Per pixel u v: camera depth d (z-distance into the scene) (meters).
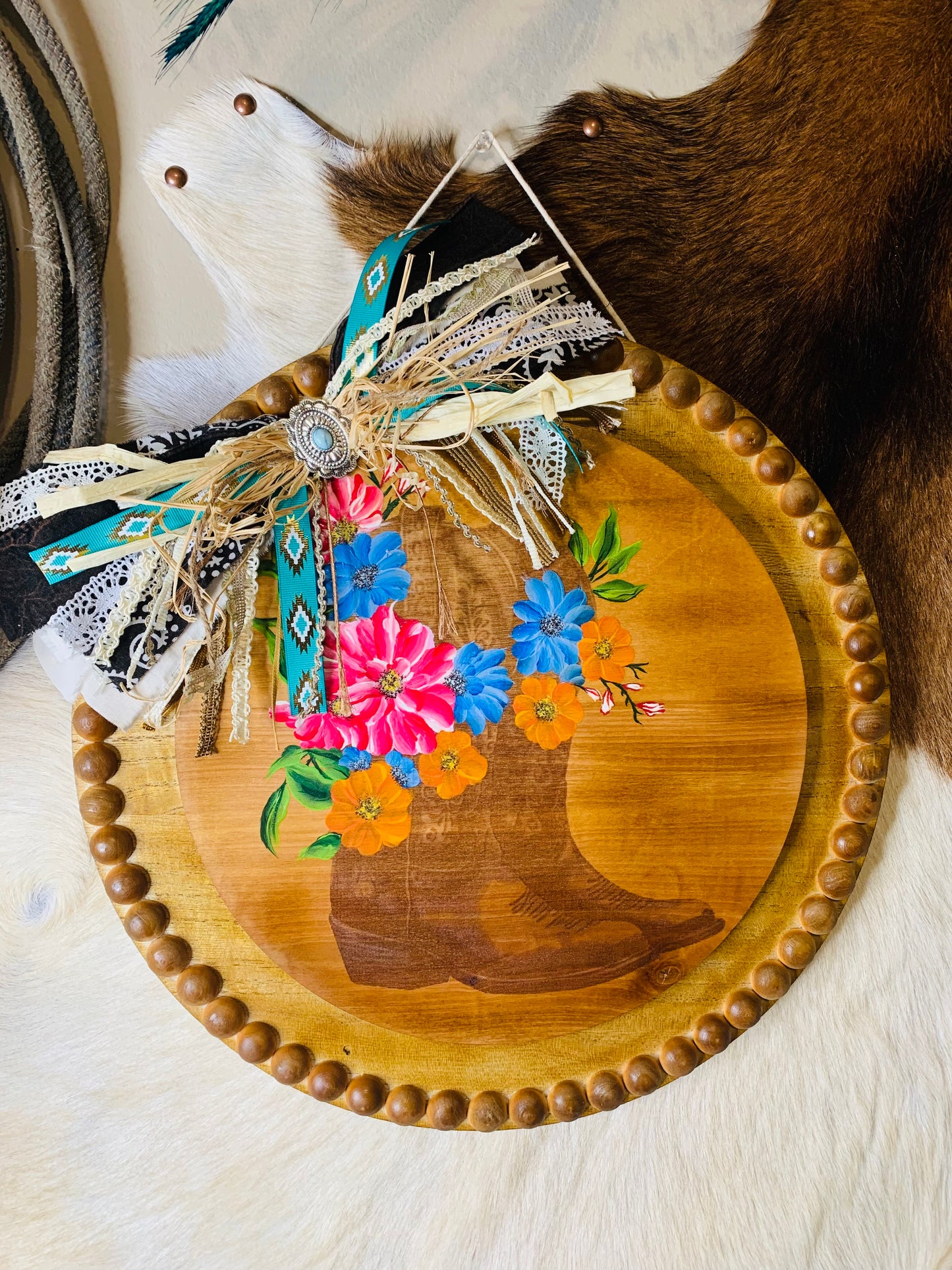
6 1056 0.54
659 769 0.50
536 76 0.53
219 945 0.50
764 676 0.50
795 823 0.52
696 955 0.51
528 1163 0.57
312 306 0.54
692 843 0.51
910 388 0.55
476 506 0.45
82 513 0.43
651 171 0.53
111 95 0.52
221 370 0.54
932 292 0.54
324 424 0.43
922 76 0.52
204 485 0.43
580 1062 0.52
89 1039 0.55
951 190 0.53
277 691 0.48
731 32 0.53
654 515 0.49
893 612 0.57
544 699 0.49
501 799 0.50
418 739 0.49
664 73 0.53
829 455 0.56
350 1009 0.50
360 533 0.48
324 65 0.52
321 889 0.49
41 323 0.49
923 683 0.57
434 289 0.43
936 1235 0.59
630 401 0.49
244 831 0.49
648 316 0.54
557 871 0.50
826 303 0.54
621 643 0.49
